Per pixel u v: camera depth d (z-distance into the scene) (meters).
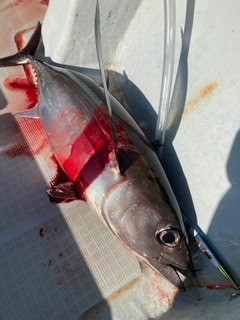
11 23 0.90
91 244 0.61
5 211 0.63
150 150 0.58
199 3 0.59
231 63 0.53
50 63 0.77
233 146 0.51
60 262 0.59
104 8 0.67
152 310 0.54
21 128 0.72
